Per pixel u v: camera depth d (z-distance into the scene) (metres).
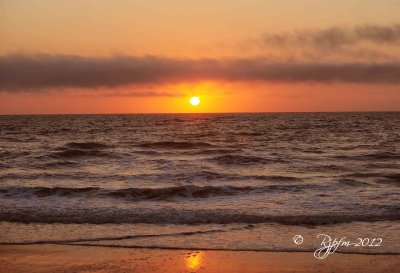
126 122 100.38
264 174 20.23
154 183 17.56
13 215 11.69
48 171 21.05
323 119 108.62
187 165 23.30
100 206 12.95
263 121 98.75
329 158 26.70
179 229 10.53
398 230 10.34
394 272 7.80
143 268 7.97
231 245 9.29
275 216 11.52
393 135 48.44
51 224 10.96
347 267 8.05
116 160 25.41
